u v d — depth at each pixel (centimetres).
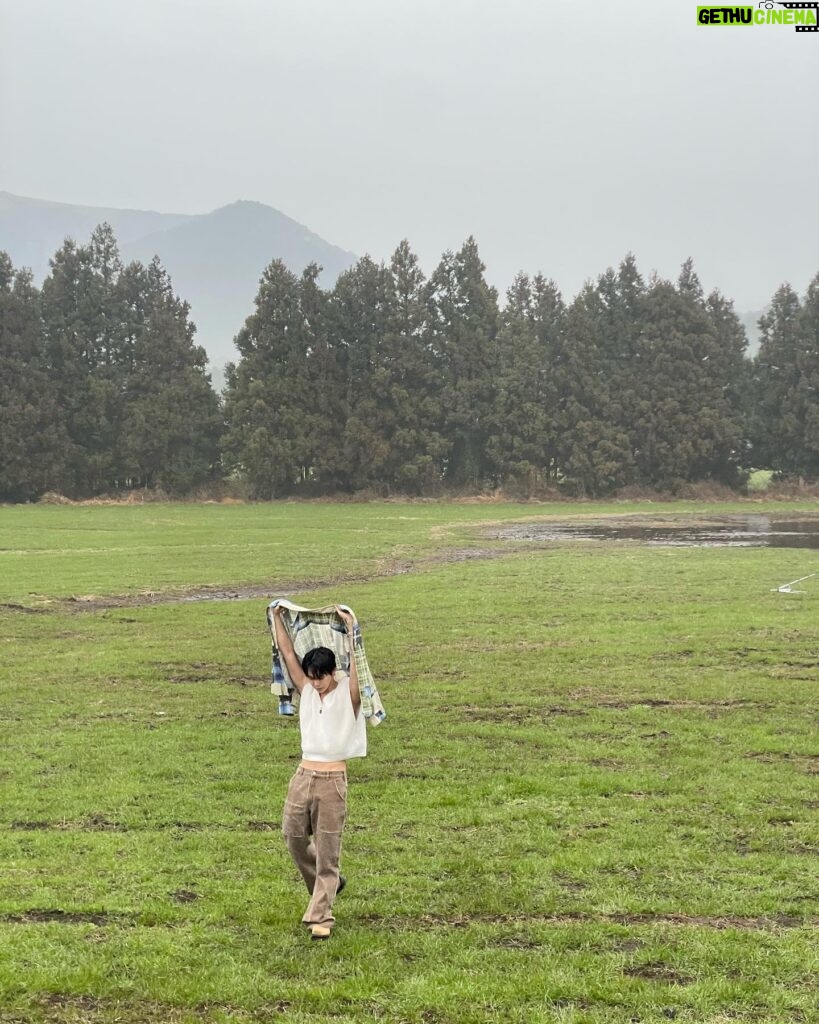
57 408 9256
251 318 9819
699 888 868
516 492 9812
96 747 1403
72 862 947
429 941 761
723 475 10388
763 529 6262
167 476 9494
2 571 3819
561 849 970
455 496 9831
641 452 10125
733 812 1080
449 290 10256
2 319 9250
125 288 9856
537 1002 662
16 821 1091
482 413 9969
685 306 10231
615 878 894
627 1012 648
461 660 2030
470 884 879
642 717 1538
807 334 10312
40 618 2739
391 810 1099
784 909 821
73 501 9275
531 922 799
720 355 10269
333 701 785
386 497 9675
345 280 10069
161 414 9362
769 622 2483
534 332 10444
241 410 9500
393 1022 637
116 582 3506
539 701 1653
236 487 9794
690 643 2197
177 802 1148
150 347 9612
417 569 3962
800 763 1288
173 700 1722
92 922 806
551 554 4528
